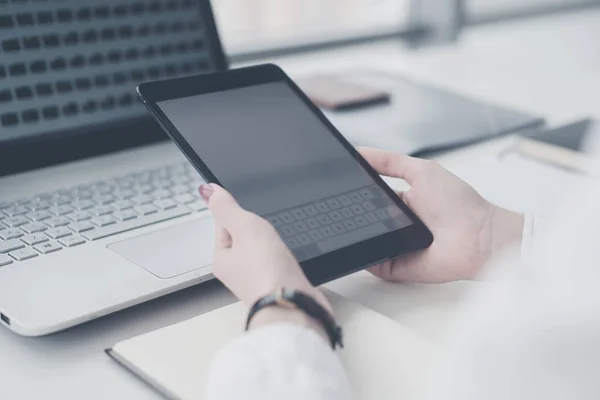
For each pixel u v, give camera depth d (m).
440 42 1.41
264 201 0.50
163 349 0.44
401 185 0.70
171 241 0.57
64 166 0.73
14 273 0.51
